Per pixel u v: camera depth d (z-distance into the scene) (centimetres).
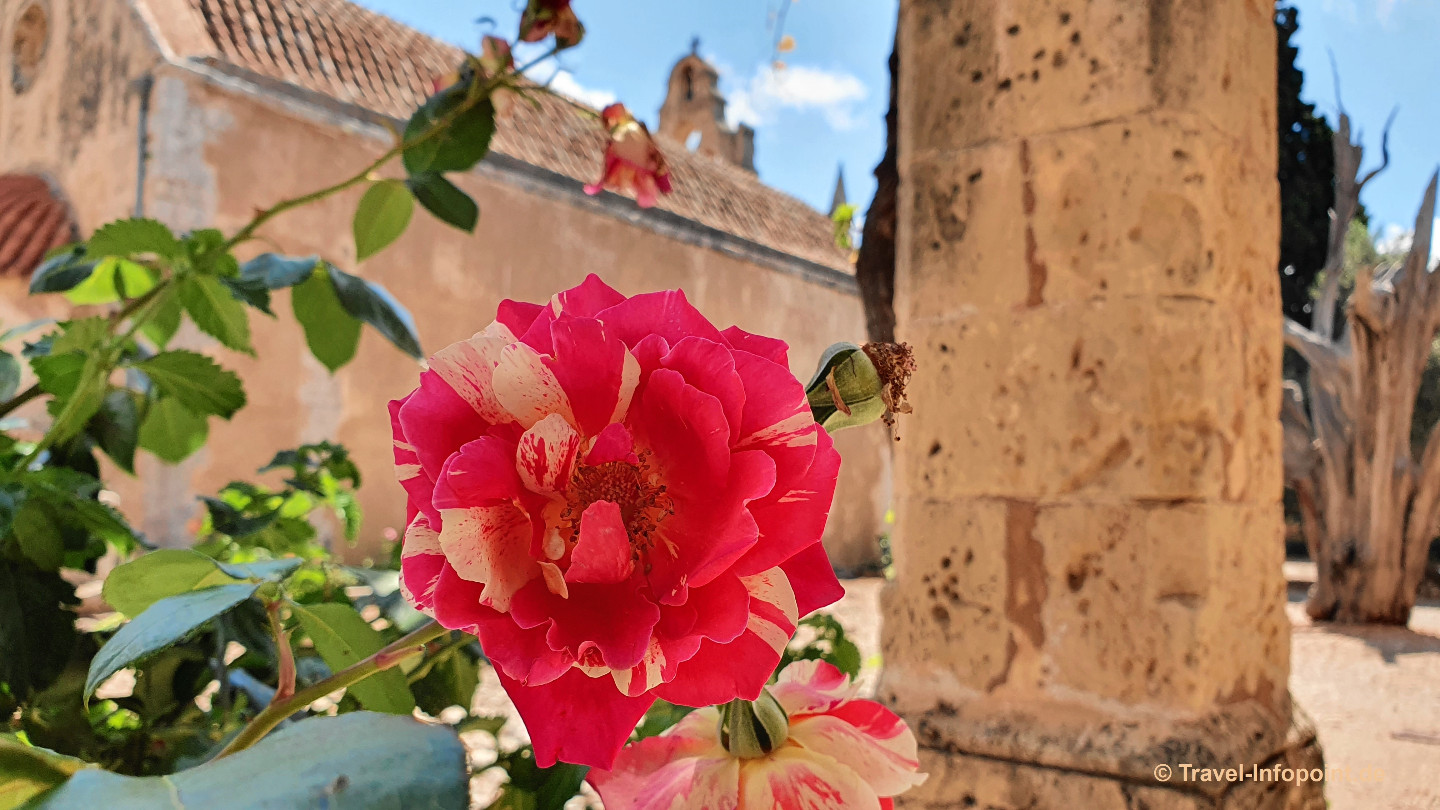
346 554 809
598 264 1055
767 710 51
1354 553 927
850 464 1346
